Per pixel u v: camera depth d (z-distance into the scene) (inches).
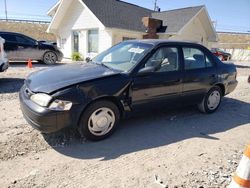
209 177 124.2
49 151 140.9
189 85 197.0
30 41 519.8
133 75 164.4
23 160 130.2
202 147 156.9
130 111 168.9
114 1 768.9
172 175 124.0
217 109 241.3
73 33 762.8
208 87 213.3
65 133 163.0
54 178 116.3
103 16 660.7
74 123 143.9
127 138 163.3
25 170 121.5
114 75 158.9
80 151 142.8
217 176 125.4
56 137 157.2
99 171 123.8
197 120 207.5
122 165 130.4
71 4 730.2
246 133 185.6
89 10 655.1
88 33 709.3
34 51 522.9
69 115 140.2
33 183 111.9
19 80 335.3
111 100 157.6
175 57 189.9
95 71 164.6
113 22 655.8
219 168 133.1
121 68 171.3
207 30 830.5
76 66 181.0
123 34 664.4
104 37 657.0
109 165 129.8
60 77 153.2
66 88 140.5
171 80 182.9
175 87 187.2
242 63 1047.0
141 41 195.2
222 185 118.3
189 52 201.2
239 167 100.9
